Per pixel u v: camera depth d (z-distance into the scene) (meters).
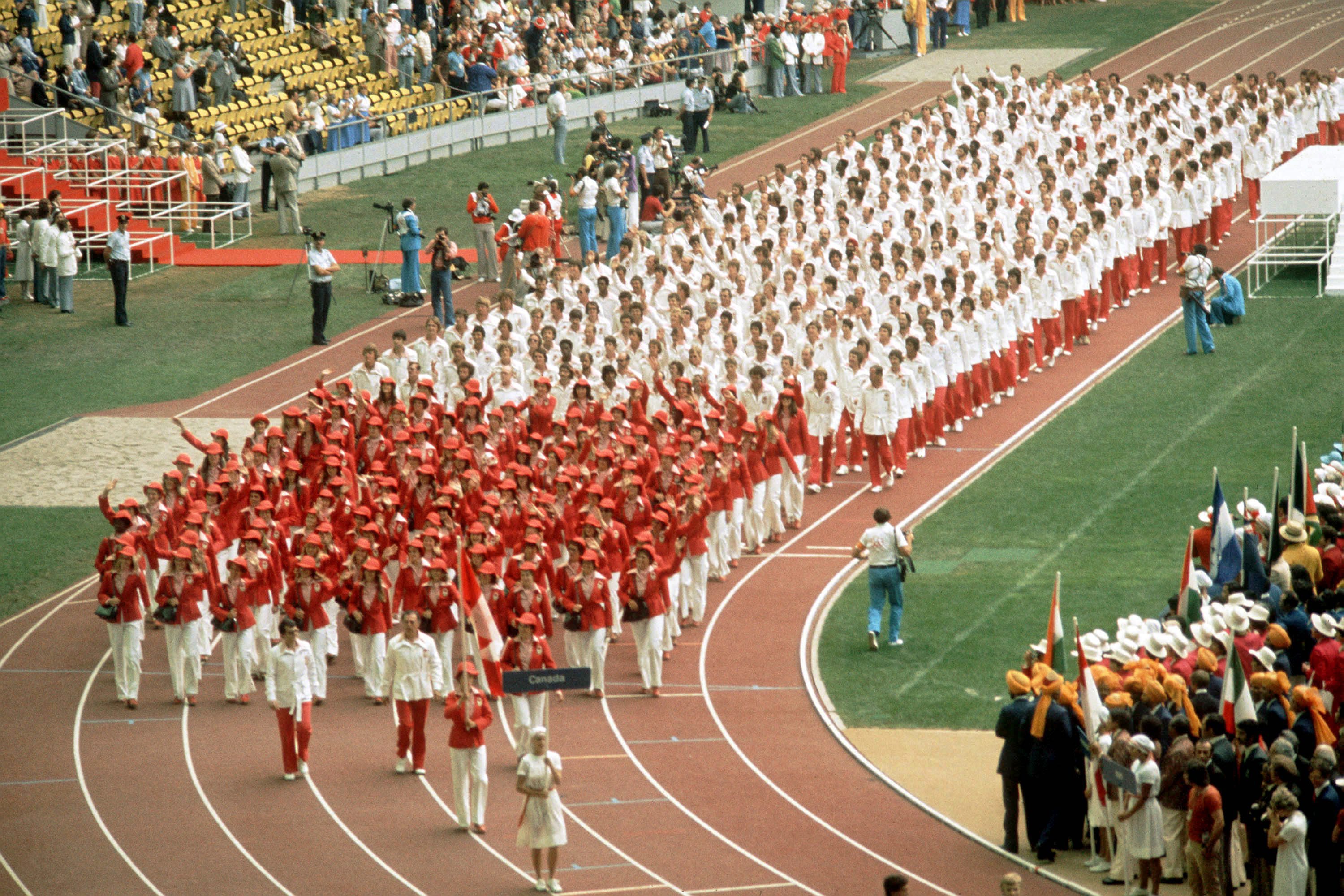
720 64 108.06
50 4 95.12
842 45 108.56
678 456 49.19
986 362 62.16
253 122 93.75
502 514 47.03
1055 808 33.94
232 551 47.75
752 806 36.78
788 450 52.19
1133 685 33.34
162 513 47.41
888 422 55.44
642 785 37.88
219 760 39.72
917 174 74.81
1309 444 56.19
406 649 38.25
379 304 75.69
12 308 76.56
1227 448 56.69
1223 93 87.38
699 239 67.75
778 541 52.78
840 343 58.47
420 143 96.31
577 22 111.06
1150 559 48.53
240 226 87.00
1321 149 78.69
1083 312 68.62
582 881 33.50
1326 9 123.62
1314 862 29.14
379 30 100.81
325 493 46.75
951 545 51.12
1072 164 77.31
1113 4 131.12
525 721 38.72
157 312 75.81
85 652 46.59
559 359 59.28
